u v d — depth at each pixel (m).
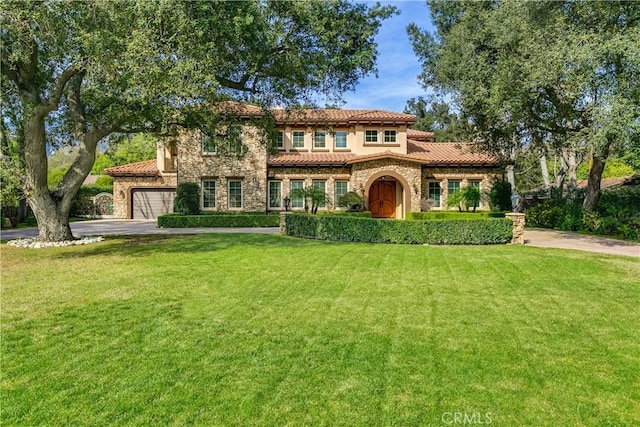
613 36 13.58
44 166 14.95
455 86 27.25
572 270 10.12
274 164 28.16
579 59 13.47
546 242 16.16
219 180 28.12
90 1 11.15
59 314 6.54
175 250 13.09
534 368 4.79
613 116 13.09
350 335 5.75
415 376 4.56
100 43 10.64
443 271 9.95
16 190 13.55
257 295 7.73
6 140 14.71
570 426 3.70
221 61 12.45
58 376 4.52
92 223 27.36
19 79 13.86
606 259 11.67
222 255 12.02
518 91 16.47
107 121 15.19
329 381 4.43
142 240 15.99
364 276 9.38
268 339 5.58
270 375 4.56
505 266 10.56
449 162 28.39
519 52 16.94
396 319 6.44
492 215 25.55
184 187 27.05
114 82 11.63
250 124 18.73
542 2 15.66
